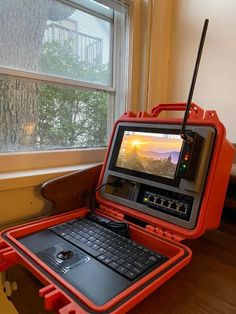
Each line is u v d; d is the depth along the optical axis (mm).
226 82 959
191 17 1061
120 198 688
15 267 598
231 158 587
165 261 489
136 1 1071
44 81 867
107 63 1072
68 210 745
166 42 1138
